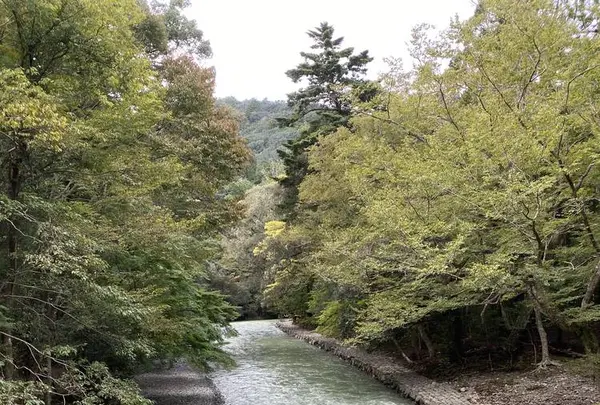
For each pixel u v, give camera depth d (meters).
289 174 24.73
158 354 11.36
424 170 9.93
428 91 12.77
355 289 15.70
